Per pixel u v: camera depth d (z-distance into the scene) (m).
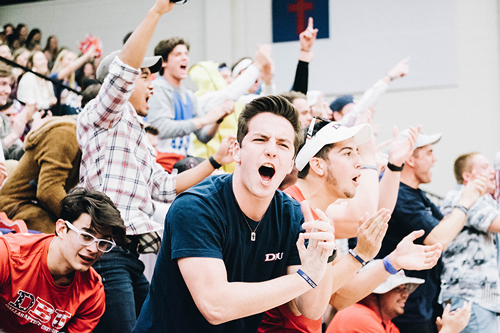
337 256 1.98
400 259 1.98
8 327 1.77
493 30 6.14
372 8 6.32
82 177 2.11
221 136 3.79
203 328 1.48
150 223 2.09
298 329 1.82
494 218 3.15
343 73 6.31
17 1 6.92
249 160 1.39
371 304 2.45
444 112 6.13
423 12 6.21
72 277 1.79
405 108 6.21
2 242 1.72
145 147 2.19
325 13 6.41
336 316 2.38
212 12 6.67
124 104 2.05
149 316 1.55
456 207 2.97
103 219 1.72
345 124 3.76
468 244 3.23
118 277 2.00
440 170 6.07
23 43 5.57
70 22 6.84
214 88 4.18
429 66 6.18
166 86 3.49
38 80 4.66
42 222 2.36
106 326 1.96
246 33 6.67
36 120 3.81
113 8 6.79
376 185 2.23
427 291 2.88
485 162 3.46
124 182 2.07
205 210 1.38
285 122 1.42
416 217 2.91
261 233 1.49
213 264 1.32
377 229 1.75
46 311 1.76
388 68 6.23
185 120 3.39
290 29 6.48
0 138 3.80
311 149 1.90
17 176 2.39
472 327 3.12
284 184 2.34
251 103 1.44
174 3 1.97
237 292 1.30
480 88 6.10
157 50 3.59
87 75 5.32
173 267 1.44
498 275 3.20
